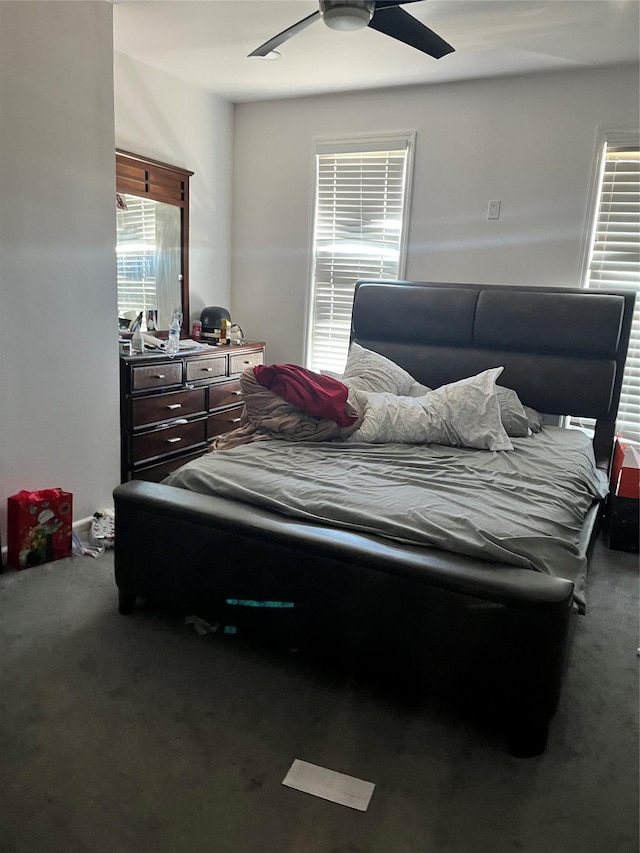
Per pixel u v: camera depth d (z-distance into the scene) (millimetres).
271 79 3791
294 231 4379
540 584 1661
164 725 1783
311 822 1483
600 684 2055
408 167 3938
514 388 3527
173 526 2156
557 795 1591
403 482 2273
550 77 3508
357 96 4012
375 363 3514
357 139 4047
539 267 3730
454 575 1715
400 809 1530
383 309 3814
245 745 1719
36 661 2057
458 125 3773
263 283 4562
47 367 2756
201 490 2277
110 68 2801
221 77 3795
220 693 1932
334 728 1799
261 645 2199
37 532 2711
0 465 2645
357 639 1899
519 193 3699
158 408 3459
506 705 1706
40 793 1535
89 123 2756
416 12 2703
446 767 1673
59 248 2719
